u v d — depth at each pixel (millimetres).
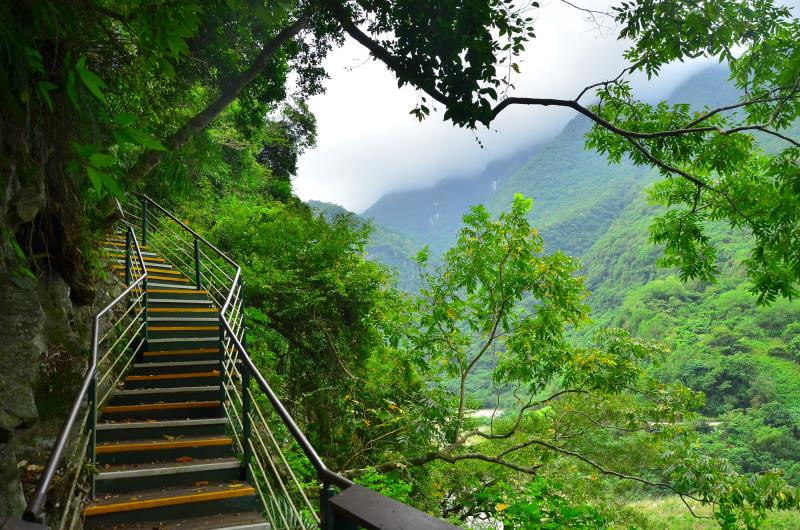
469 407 11367
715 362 72812
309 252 12156
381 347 12188
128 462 4652
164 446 4785
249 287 11180
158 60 2404
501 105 4883
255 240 12141
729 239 108250
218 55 7082
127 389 5980
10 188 3582
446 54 4438
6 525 1549
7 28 2402
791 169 6617
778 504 7699
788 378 67125
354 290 12156
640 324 96688
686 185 8305
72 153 3939
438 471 10672
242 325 7691
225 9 4648
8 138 3473
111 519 3900
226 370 6062
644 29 5406
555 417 10523
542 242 10023
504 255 10133
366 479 7590
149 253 9789
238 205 12977
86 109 3650
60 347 4828
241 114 10953
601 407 10141
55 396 4609
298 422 11164
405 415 9594
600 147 7664
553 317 9898
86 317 5738
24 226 4477
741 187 7395
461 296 11086
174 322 7293
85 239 5465
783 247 6840
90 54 3812
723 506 8031
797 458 49094
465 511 10672
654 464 9578
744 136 7121
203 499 4148
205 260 11273
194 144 7070
